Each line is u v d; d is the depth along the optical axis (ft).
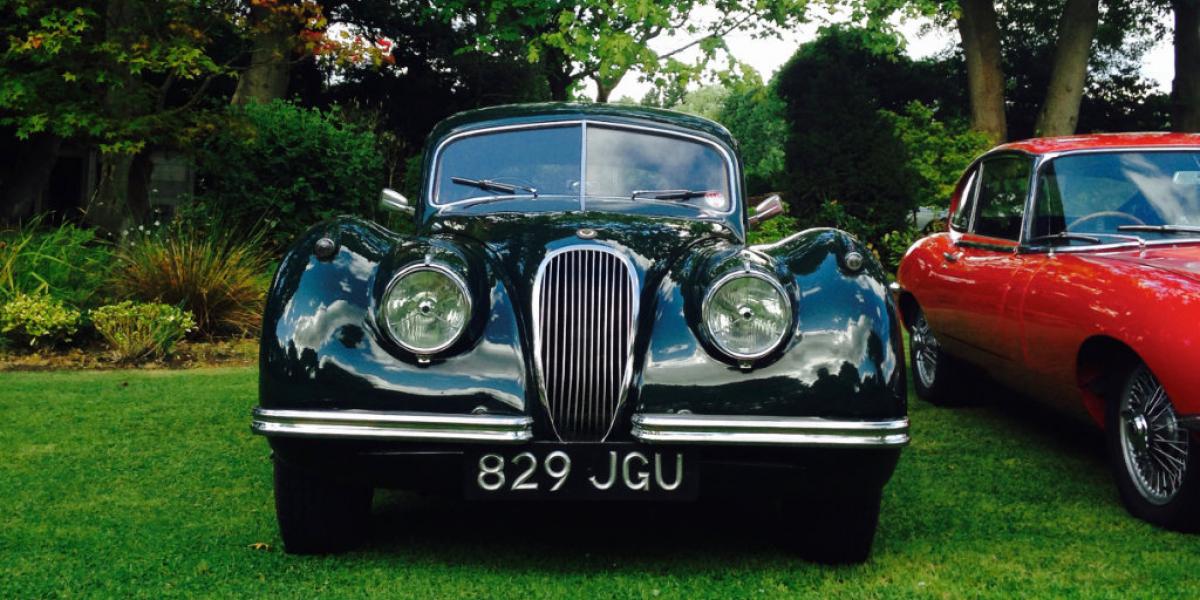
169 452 16.08
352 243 11.11
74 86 33.83
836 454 10.19
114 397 20.47
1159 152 16.43
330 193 38.50
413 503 13.62
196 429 17.71
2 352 25.59
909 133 52.13
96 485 14.12
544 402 10.44
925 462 16.15
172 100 65.98
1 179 56.85
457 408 10.09
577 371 10.60
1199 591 10.36
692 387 10.18
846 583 10.60
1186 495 12.06
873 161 44.29
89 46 33.17
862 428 10.04
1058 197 16.22
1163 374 11.93
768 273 10.37
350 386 10.11
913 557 11.50
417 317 10.23
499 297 10.78
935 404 21.02
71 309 27.35
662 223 13.05
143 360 25.31
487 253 11.66
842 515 10.85
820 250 11.19
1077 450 16.98
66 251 30.27
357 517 11.41
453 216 13.76
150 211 40.29
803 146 44.98
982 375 18.99
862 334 10.36
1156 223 15.40
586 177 14.74
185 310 28.35
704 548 11.81
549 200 14.44
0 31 32.68
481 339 10.43
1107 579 10.73
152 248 29.45
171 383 22.20
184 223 34.14
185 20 35.47
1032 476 15.25
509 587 10.37
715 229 13.39
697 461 10.18
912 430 18.57
